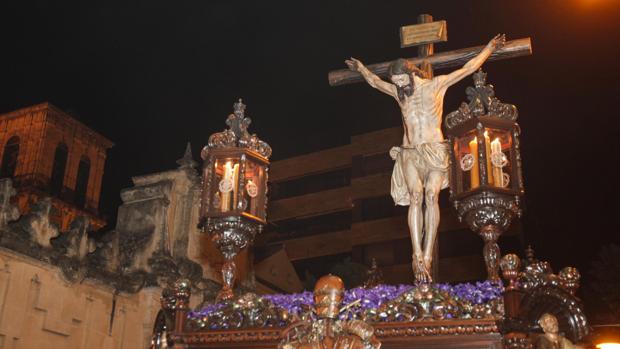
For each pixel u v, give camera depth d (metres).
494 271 5.56
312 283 25.81
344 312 5.25
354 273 23.48
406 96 6.66
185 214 15.50
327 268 40.19
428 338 4.96
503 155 5.94
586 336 5.14
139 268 14.20
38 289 11.91
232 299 5.94
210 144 6.81
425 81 6.75
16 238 11.62
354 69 7.31
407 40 7.30
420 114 6.58
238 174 6.67
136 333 13.71
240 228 6.52
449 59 7.07
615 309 17.80
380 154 40.94
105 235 13.94
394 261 38.53
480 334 4.88
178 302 5.68
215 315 5.66
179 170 15.80
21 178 28.20
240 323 5.57
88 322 12.77
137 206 15.22
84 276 12.73
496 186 5.70
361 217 40.06
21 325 11.48
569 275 5.27
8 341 11.24
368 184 40.28
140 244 14.53
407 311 5.11
